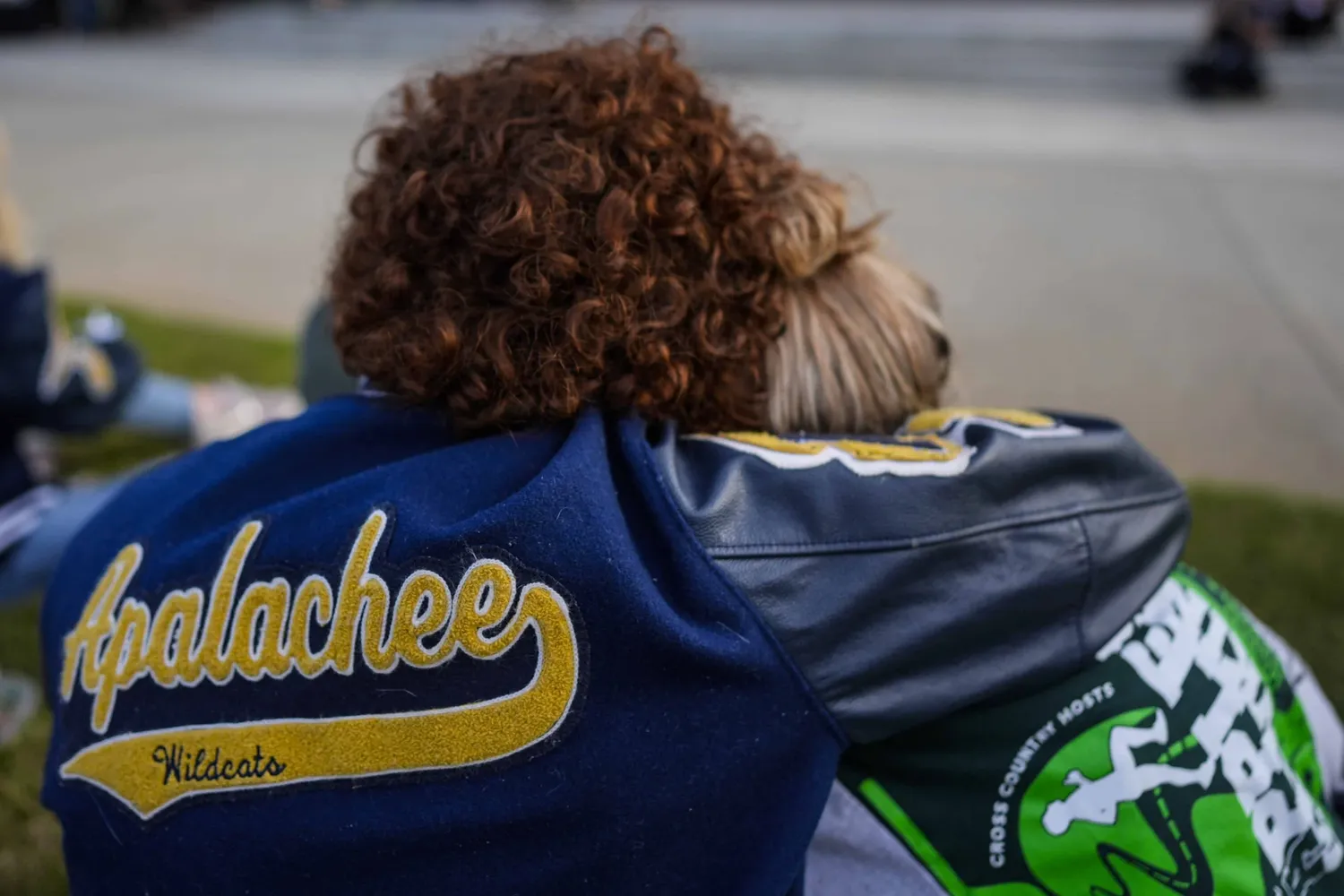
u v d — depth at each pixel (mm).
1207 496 3066
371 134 1074
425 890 806
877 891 902
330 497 867
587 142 910
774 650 788
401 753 799
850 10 17812
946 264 5438
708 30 14922
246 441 979
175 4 17531
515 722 784
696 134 953
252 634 843
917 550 821
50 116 9727
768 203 978
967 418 955
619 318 868
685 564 793
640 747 781
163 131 9094
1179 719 889
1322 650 2393
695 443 904
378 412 949
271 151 8336
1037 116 9773
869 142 8430
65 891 1874
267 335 4559
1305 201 6590
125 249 5836
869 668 808
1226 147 8320
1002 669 851
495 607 785
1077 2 18422
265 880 818
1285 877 888
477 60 1150
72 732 911
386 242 954
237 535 875
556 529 787
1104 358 4250
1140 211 6391
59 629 969
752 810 800
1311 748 1050
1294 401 3840
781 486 833
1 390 2061
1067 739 880
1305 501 3072
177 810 841
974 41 13781
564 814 784
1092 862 867
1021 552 848
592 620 777
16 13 15773
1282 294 4941
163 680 865
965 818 893
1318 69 11617
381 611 808
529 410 886
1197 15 16344
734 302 945
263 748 826
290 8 18625
